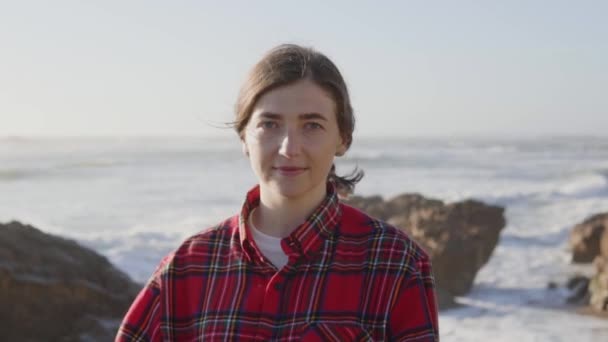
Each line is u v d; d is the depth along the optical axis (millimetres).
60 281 7156
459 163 51281
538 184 34969
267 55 1845
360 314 1746
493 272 13727
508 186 33844
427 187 33438
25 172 42969
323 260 1784
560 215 22484
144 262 14305
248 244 1826
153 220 22672
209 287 1847
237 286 1806
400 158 56406
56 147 90625
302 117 1786
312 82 1796
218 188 33156
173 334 1869
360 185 34500
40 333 6891
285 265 1779
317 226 1801
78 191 32625
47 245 7570
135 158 59406
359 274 1774
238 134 1936
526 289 12414
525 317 10633
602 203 24953
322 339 1718
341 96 1835
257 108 1822
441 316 10836
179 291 1889
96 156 63406
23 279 6953
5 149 82500
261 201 1890
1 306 6863
